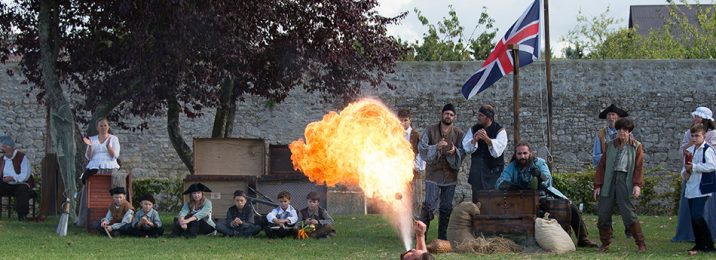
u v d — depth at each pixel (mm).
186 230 12984
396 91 21203
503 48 14719
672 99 20984
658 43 39281
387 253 10984
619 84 21062
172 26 13547
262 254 10789
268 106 21031
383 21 16703
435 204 12281
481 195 11641
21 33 15828
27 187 15891
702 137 11078
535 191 11469
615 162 11250
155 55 13891
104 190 13477
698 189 10992
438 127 12398
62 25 15203
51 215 16609
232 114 17609
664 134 20953
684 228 12359
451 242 11547
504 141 12273
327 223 13023
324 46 15992
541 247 11227
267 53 15867
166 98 15281
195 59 14664
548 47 16172
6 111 20609
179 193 20156
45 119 20625
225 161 14609
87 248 11336
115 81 14414
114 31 15094
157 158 21000
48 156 16484
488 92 21172
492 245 11102
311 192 13297
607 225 11375
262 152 14695
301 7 15648
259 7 14469
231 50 14219
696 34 36844
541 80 21125
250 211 13250
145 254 10695
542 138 21031
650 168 20844
